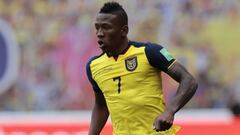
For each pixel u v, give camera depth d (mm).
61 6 46094
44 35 46188
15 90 46125
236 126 30234
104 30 14891
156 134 15008
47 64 45875
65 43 45844
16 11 46625
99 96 16391
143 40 45500
